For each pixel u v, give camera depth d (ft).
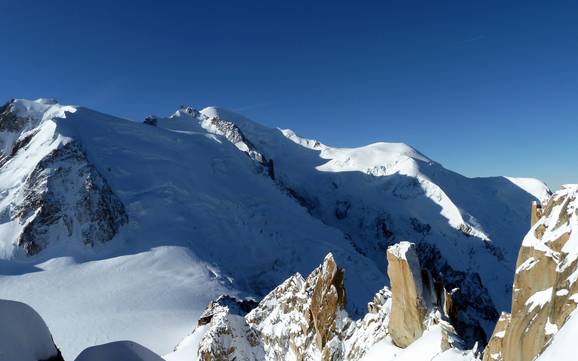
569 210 36.50
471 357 48.24
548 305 35.06
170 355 145.79
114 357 18.04
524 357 36.32
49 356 16.65
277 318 117.19
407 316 70.74
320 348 93.86
